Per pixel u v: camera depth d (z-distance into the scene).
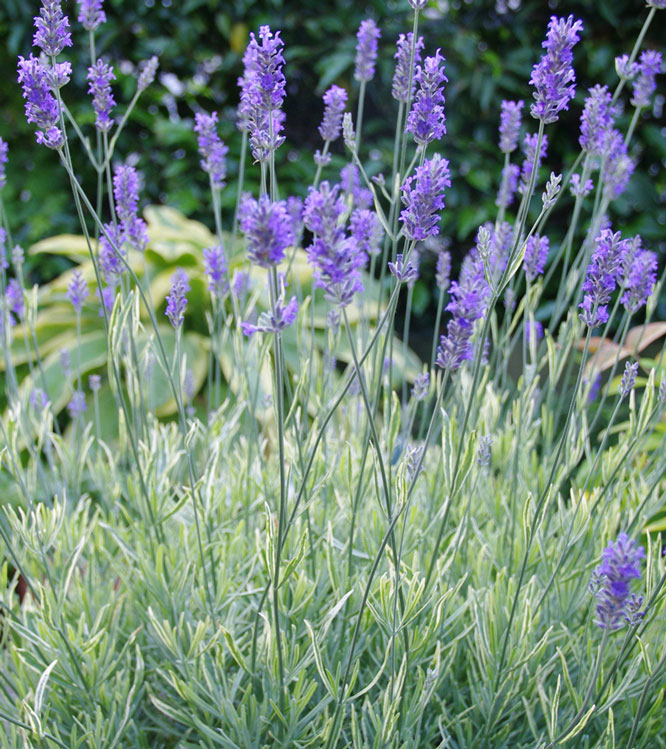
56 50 1.12
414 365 3.00
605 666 1.39
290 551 1.37
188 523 1.65
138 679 1.37
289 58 3.97
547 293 3.66
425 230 0.99
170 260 3.28
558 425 2.31
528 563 1.45
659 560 1.33
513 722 1.43
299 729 1.24
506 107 1.88
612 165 1.82
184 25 3.99
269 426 2.11
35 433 1.85
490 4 3.79
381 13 3.85
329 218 0.80
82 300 1.83
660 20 3.59
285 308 0.87
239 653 1.21
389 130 3.99
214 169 1.71
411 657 1.29
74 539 1.56
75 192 1.19
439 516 1.46
